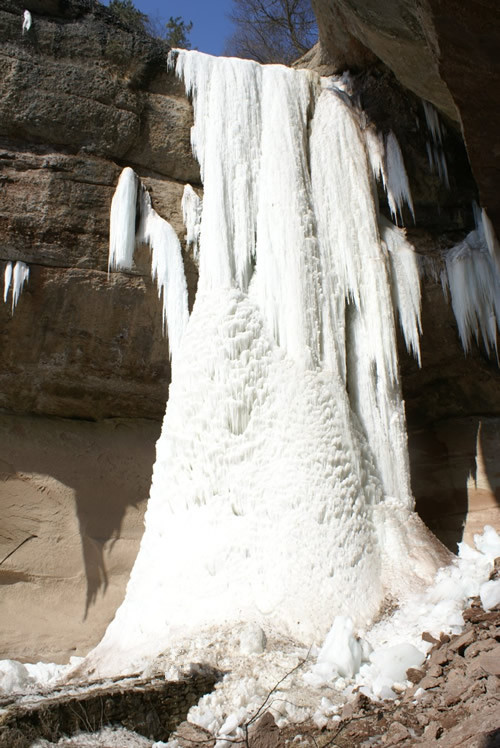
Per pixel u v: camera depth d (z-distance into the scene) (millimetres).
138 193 7242
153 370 7688
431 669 4621
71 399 7652
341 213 7516
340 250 7410
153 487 6480
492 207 7520
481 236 8344
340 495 6223
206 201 7184
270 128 7555
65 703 4094
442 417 9062
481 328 8047
